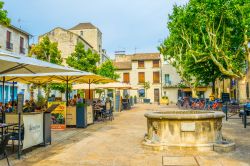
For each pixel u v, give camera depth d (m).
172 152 7.81
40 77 14.36
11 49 29.06
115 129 13.10
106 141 9.76
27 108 14.61
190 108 28.91
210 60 28.86
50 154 7.82
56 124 13.39
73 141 9.82
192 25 24.28
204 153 7.64
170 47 32.41
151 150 8.14
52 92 38.50
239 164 6.53
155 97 57.59
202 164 6.55
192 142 7.97
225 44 23.36
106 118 18.91
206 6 20.91
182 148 7.94
